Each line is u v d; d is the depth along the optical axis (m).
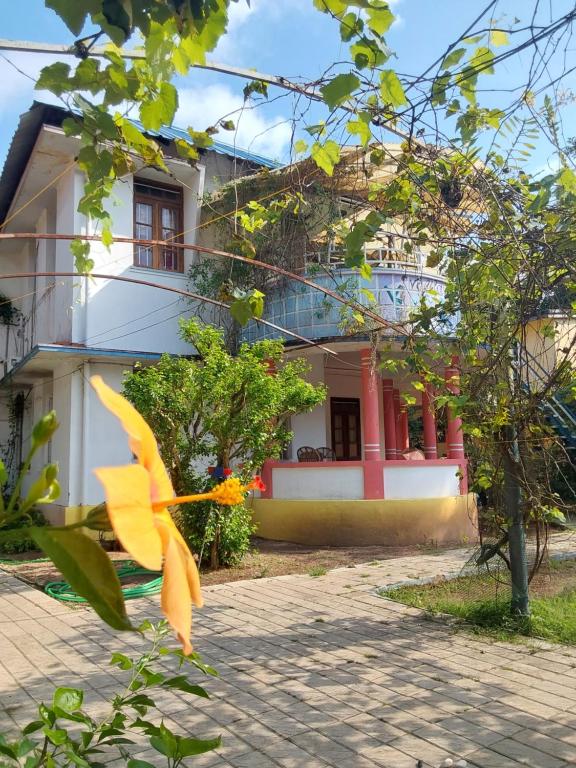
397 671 4.74
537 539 5.96
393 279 9.72
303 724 3.86
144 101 2.33
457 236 4.91
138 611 6.63
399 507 10.65
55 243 12.25
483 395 5.39
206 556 8.86
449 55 3.21
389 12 2.15
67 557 0.80
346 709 4.07
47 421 0.91
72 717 1.57
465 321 5.44
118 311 11.52
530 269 4.53
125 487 0.75
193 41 2.05
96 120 2.25
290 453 12.86
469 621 6.04
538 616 5.89
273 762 3.40
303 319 10.30
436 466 11.08
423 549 10.18
